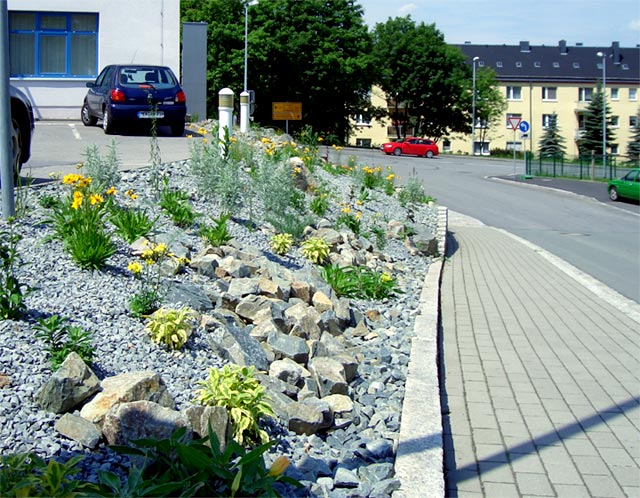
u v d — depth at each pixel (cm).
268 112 5972
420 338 743
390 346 722
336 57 5975
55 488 320
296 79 5997
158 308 600
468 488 460
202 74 2719
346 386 568
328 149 2102
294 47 5784
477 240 1834
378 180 1747
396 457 466
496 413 596
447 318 950
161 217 882
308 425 486
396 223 1355
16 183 914
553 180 4294
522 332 881
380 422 531
